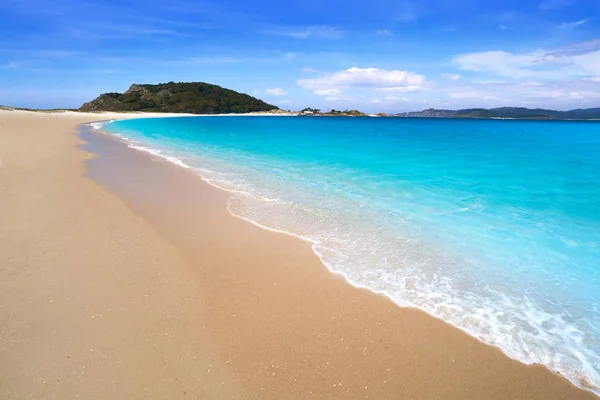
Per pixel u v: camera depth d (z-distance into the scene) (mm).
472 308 3990
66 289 4145
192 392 2779
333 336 3508
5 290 4051
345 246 5637
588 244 5605
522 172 11945
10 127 27844
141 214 7102
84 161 13523
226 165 13469
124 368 2984
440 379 3012
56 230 5941
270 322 3703
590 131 40969
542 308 3988
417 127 52125
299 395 2801
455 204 7879
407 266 4961
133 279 4469
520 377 3037
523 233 6086
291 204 7949
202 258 5156
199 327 3576
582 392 2895
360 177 11016
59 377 2855
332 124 60969
